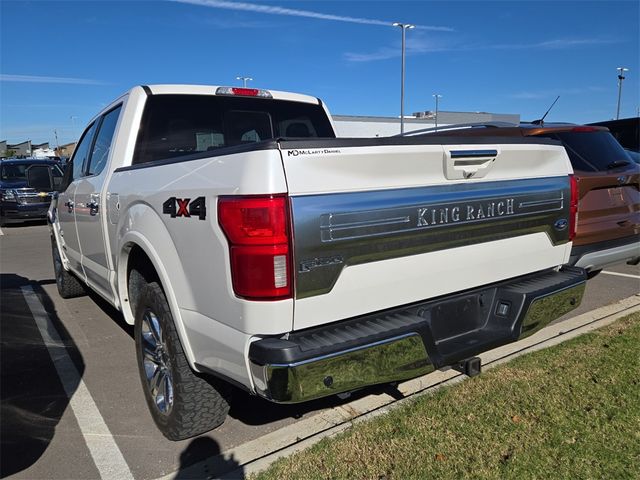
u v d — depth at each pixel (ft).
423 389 11.78
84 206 14.16
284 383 6.88
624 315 16.25
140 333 10.62
